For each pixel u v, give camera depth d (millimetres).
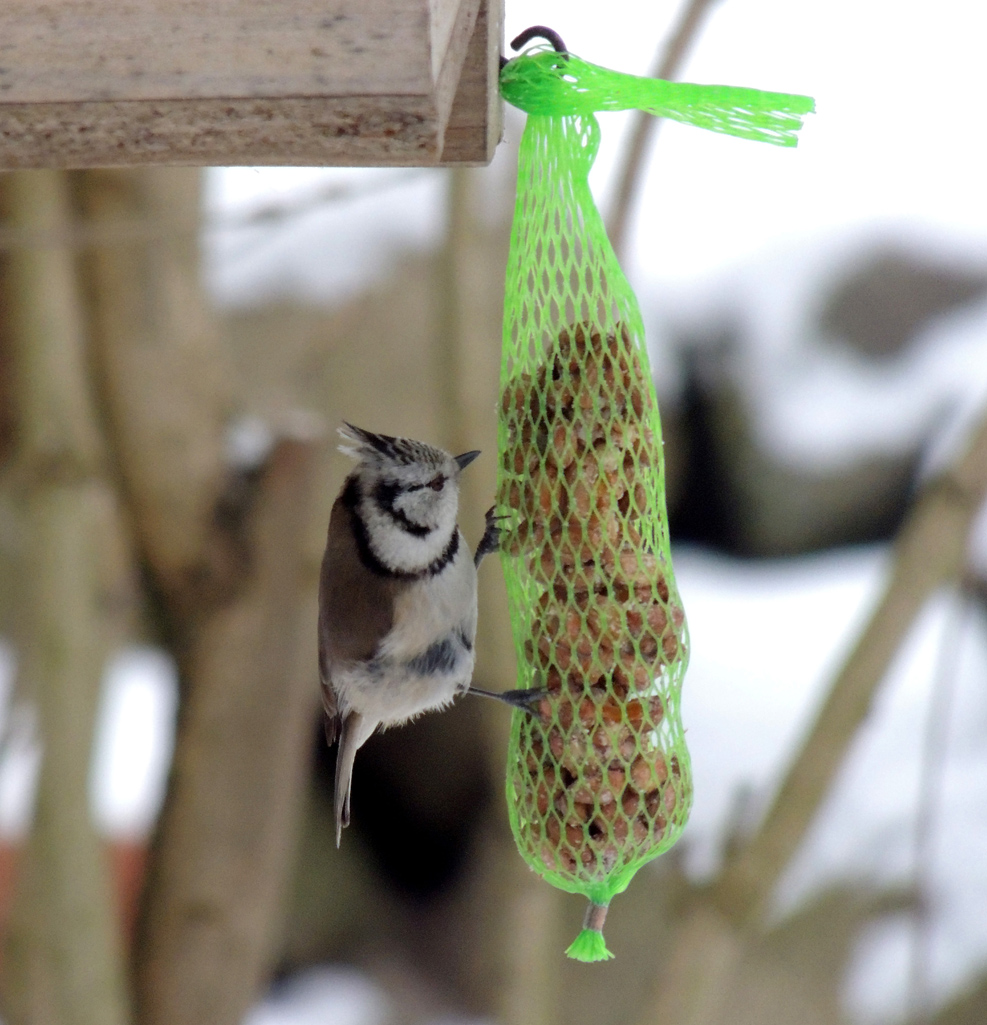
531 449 7004
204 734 10797
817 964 14523
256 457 10977
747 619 16828
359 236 16594
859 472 17234
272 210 9086
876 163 18953
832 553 17641
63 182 10062
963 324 17766
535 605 7117
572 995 14641
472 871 16938
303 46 4570
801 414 17375
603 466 6859
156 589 10977
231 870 10789
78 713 9938
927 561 9156
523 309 7000
